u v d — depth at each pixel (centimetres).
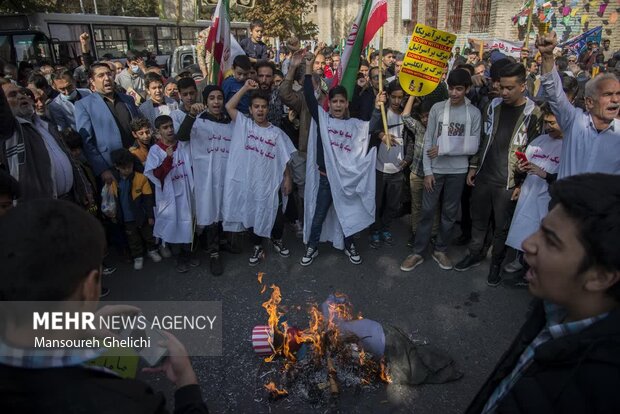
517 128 350
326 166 396
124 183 400
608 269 91
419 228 405
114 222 411
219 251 441
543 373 98
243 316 342
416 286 380
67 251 86
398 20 2011
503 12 1494
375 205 416
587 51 1214
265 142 397
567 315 109
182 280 398
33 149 311
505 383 124
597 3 1344
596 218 91
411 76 407
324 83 459
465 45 1603
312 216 415
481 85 551
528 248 104
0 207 212
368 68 650
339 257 434
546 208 340
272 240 436
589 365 89
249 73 480
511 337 313
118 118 439
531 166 329
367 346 277
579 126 292
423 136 411
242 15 1825
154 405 91
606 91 272
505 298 361
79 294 90
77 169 366
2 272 83
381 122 430
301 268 414
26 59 1145
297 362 279
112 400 86
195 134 393
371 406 254
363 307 351
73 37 1263
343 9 2609
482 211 381
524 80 341
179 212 400
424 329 323
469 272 402
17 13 1169
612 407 84
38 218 87
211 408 256
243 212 403
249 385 271
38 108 465
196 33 1722
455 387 267
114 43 1402
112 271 416
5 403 81
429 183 386
